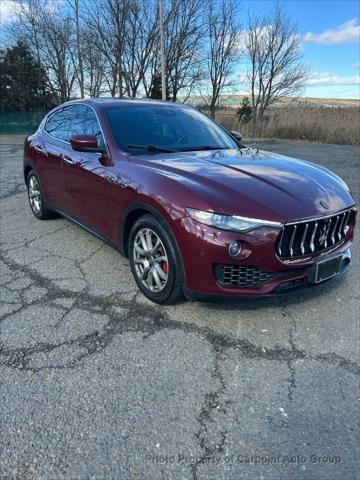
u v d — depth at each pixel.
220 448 2.00
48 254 4.32
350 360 2.69
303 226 2.78
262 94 26.47
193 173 3.05
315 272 2.87
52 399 2.29
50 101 29.95
